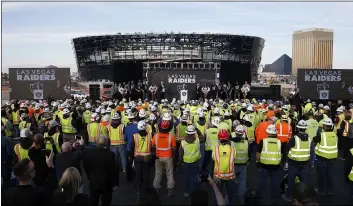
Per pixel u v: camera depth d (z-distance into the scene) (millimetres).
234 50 56781
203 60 55875
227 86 38031
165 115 10516
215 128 11781
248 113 16625
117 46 57906
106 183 7918
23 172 5938
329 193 10086
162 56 56188
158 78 34438
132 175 11914
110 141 12484
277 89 37906
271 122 11891
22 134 8898
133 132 11461
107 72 63781
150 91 33906
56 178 8922
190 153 9844
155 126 13820
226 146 8492
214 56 56125
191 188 9945
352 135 14391
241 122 13930
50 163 8508
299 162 9180
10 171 10031
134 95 36406
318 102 28141
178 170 13352
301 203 5367
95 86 37062
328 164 9984
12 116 18516
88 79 67625
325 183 10023
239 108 21094
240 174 8969
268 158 9094
